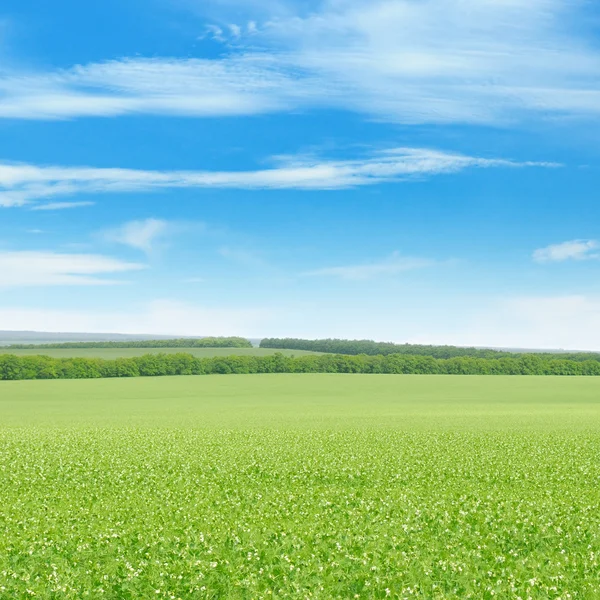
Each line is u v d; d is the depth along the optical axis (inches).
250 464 1160.8
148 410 2837.1
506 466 1126.4
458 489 912.9
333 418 2348.7
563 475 1026.1
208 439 1620.3
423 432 1785.2
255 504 814.5
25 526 689.6
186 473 1077.8
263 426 2017.7
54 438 1659.7
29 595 471.8
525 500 815.7
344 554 569.6
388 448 1406.3
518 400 3599.9
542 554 574.6
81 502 836.6
